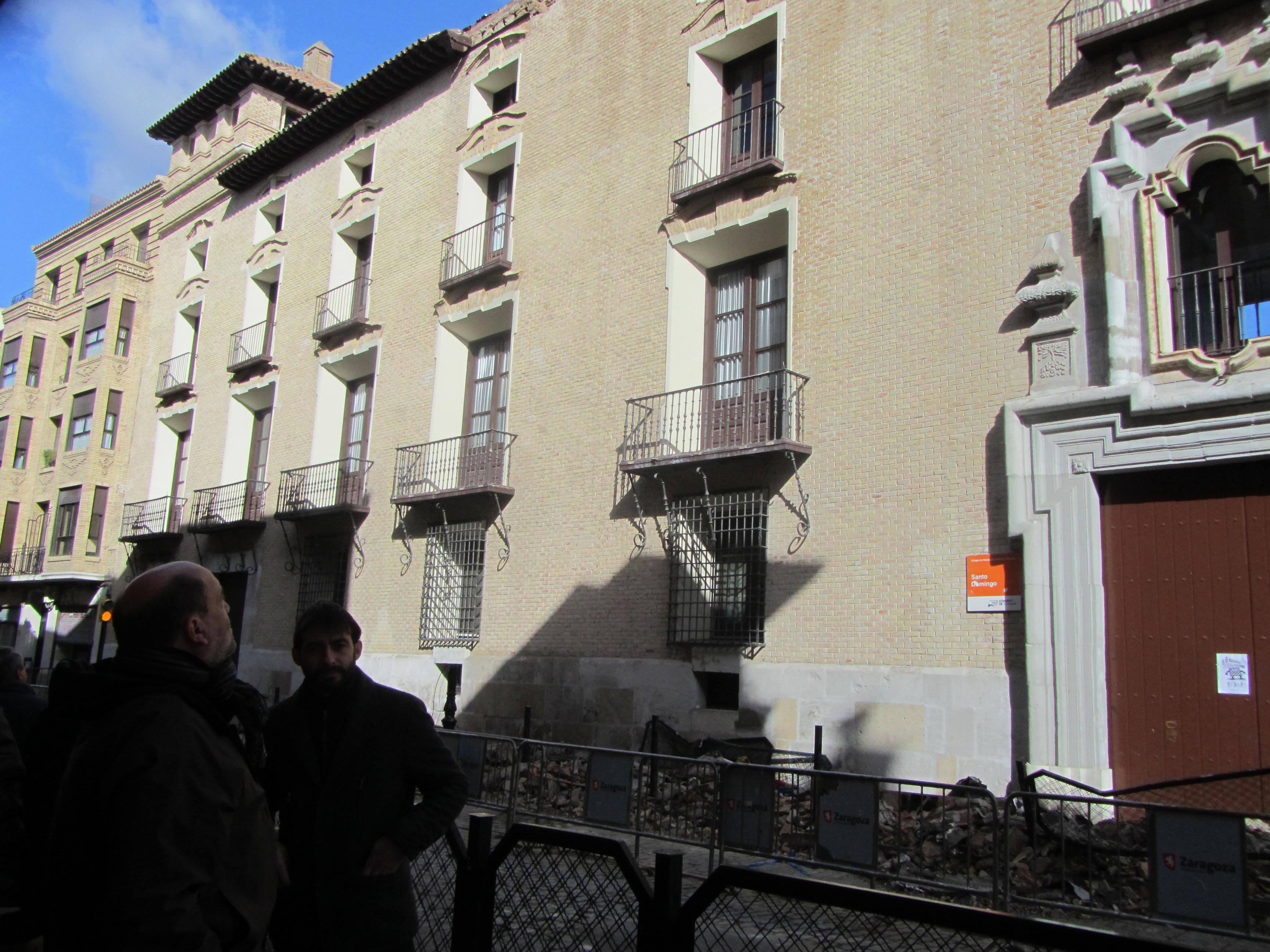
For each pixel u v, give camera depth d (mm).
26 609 34625
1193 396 10328
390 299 22078
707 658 14227
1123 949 2598
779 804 7855
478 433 18281
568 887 4074
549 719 16219
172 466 30062
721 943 3527
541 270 18484
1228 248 10750
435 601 19125
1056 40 12320
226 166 30016
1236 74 10586
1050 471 11219
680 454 14656
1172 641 10359
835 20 14797
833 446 13438
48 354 36844
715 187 15445
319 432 23359
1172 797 10039
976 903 6902
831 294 13922
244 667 23641
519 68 20234
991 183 12555
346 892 3770
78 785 2746
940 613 11945
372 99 23734
